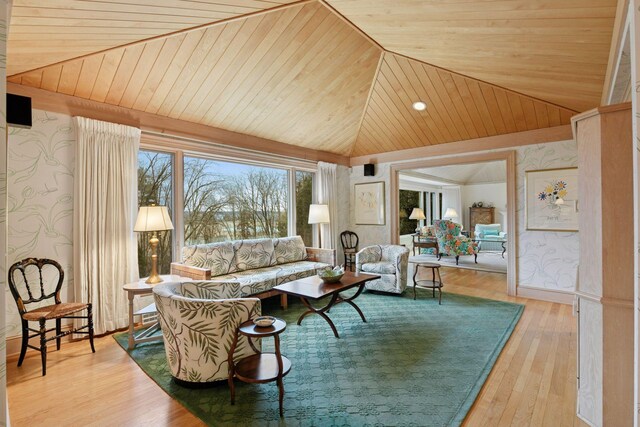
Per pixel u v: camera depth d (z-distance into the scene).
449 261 7.57
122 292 3.32
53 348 2.88
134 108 3.48
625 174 1.50
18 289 2.80
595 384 1.62
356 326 3.37
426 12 2.28
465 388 2.19
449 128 4.84
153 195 3.78
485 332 3.18
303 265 4.57
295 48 3.27
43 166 2.93
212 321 2.16
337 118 4.88
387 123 5.09
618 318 1.52
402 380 2.30
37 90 2.88
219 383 2.25
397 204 5.87
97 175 3.17
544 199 4.31
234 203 4.67
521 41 2.39
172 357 2.26
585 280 1.68
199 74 3.33
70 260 3.08
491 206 10.91
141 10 2.11
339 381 2.29
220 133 4.32
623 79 2.20
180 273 3.57
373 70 3.94
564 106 3.78
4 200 0.91
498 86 3.73
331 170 5.93
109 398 2.11
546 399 2.08
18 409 2.00
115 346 2.93
